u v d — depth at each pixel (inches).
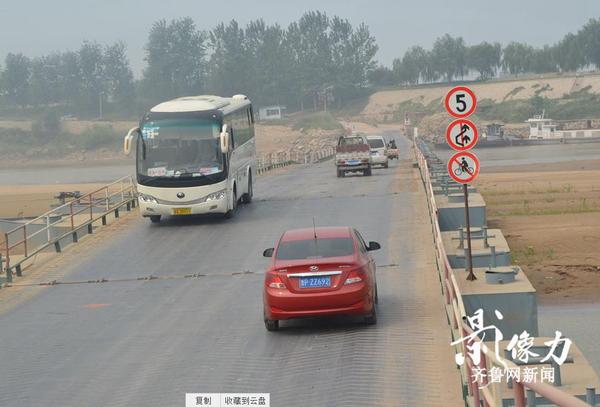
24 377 716.0
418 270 1085.8
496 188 2561.5
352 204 1815.9
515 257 1352.1
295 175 3196.4
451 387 603.2
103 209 2425.0
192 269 1208.8
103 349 796.0
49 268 1306.6
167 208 1614.2
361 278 771.4
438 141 7022.6
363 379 634.8
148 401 619.2
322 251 794.2
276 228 1524.4
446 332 760.3
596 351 797.9
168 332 847.1
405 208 1689.2
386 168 3240.7
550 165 3961.6
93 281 1177.4
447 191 1546.5
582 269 1230.3
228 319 885.8
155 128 1621.6
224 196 1617.9
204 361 722.2
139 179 1621.6
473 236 1048.8
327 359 699.4
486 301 676.1
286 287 770.8
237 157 1771.7
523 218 1781.5
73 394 653.3
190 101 1700.3
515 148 6131.9
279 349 744.3
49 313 992.9
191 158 1610.5
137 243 1477.6
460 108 773.9
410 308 874.8
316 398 597.3
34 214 2962.6
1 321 969.5
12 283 1213.7
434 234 1235.9
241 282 1093.1
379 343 738.2
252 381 652.1
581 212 1829.5
